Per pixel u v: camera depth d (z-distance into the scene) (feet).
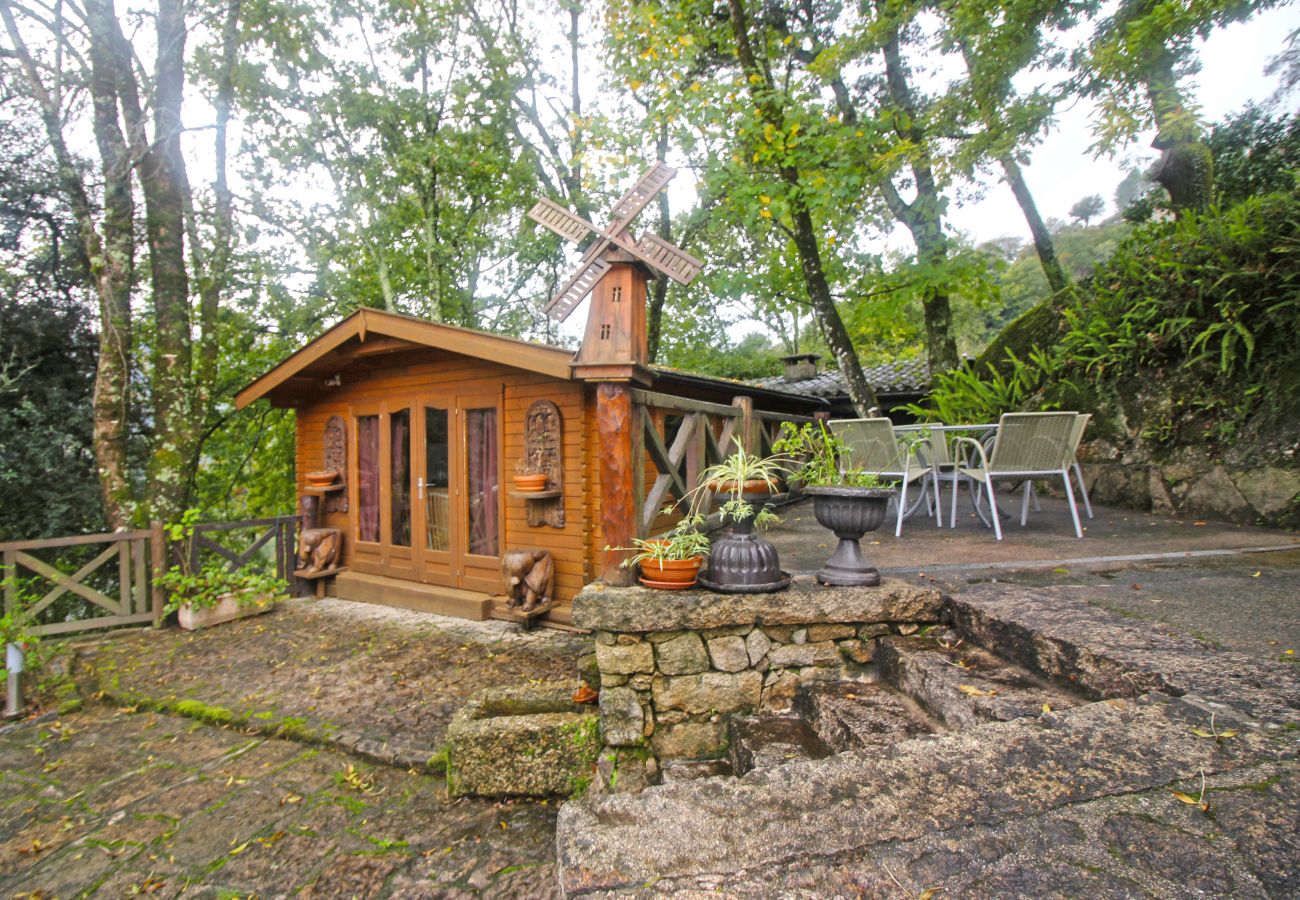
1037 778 5.04
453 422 20.45
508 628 18.48
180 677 15.71
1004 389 25.82
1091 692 7.09
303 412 24.75
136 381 31.01
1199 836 4.22
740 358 71.15
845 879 4.12
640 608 9.93
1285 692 5.98
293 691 14.46
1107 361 21.15
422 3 40.40
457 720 11.09
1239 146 27.14
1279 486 14.92
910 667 8.72
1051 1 22.56
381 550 22.48
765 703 10.01
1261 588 9.51
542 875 8.56
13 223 26.00
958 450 16.70
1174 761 5.07
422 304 46.19
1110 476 20.31
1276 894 3.69
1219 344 17.26
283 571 23.21
